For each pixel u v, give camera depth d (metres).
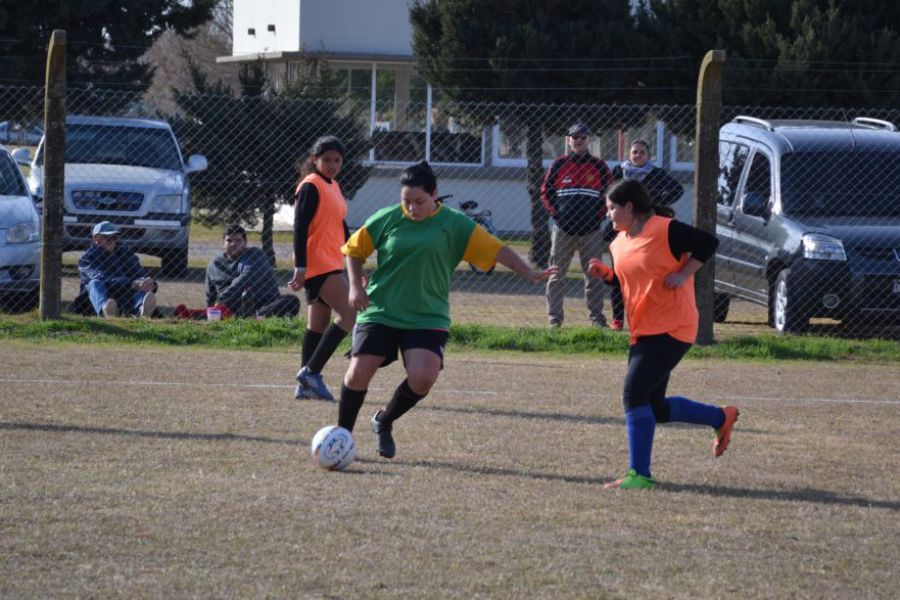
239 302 43.12
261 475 21.48
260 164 63.00
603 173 42.50
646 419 21.64
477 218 78.19
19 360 34.69
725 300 50.16
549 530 18.55
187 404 28.53
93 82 72.00
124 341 39.03
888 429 28.22
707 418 23.16
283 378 33.00
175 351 37.78
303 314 47.38
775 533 18.86
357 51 89.44
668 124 70.62
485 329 40.97
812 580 16.53
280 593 15.32
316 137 64.31
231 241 43.56
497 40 68.50
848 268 42.16
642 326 21.83
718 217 48.88
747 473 23.14
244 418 27.00
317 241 29.34
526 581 16.08
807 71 64.62
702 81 39.50
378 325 22.58
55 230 40.44
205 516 18.64
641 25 70.62
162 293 53.47
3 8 69.06
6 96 69.19
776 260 44.06
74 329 39.81
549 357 38.88
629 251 21.72
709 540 18.33
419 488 20.91
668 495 21.08
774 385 34.47
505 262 22.28
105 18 73.81
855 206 45.19
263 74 68.88
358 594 15.38
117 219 57.38
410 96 91.38
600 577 16.36
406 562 16.72
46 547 16.88
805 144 46.34
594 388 32.81
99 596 15.04
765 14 67.06
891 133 47.47
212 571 16.11
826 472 23.42
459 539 17.88
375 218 22.52
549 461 23.59
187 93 65.31
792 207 44.97
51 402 28.14
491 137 87.94
